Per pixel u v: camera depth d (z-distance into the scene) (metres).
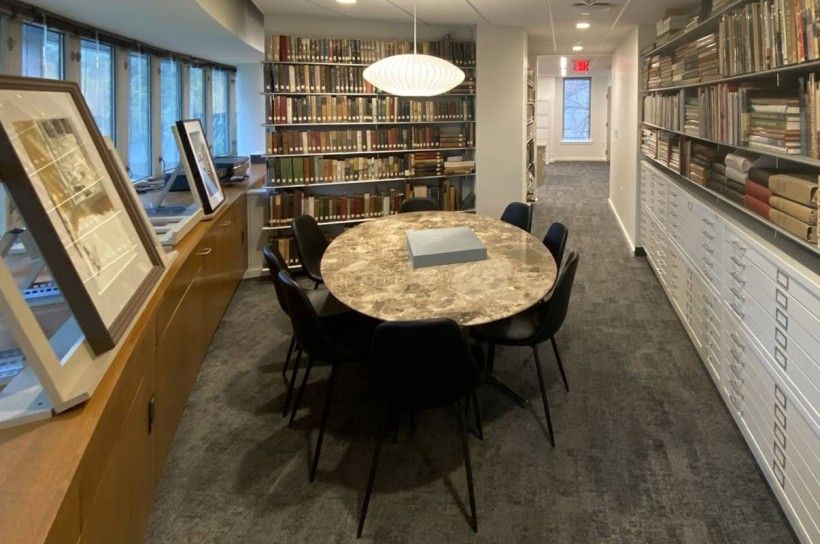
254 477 2.25
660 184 4.53
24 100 1.40
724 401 2.71
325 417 2.30
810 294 1.73
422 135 5.52
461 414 2.04
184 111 5.95
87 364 1.41
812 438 1.73
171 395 2.35
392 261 2.74
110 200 1.85
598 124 15.34
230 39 4.57
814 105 1.90
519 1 4.47
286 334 3.75
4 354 1.48
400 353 1.87
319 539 1.91
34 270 1.63
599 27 5.64
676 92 4.44
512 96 5.70
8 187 1.27
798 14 1.98
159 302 2.07
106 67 4.26
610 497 2.10
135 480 1.72
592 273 5.06
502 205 5.89
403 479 2.23
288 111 4.92
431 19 5.16
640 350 3.39
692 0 4.44
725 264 2.67
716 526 1.93
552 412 2.71
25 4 3.02
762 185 2.41
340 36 5.13
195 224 3.29
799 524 1.82
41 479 1.09
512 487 2.16
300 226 3.69
